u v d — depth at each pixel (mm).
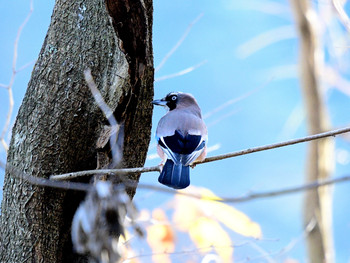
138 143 7328
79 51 7289
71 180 7082
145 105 7270
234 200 5633
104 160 6988
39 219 6938
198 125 7996
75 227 5930
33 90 7203
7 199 7020
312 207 12742
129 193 7359
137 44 7082
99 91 7188
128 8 6941
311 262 12383
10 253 6887
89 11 7395
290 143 6543
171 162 7543
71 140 7121
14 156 7090
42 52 7352
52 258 6973
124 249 8109
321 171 13219
